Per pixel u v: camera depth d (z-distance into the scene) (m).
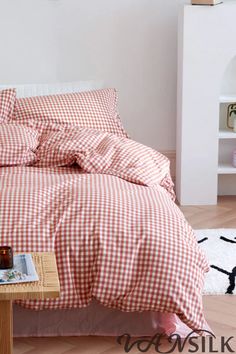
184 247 3.65
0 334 3.09
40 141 4.70
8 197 3.78
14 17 5.81
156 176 4.42
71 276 3.58
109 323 3.74
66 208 3.72
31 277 3.09
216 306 4.09
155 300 3.55
